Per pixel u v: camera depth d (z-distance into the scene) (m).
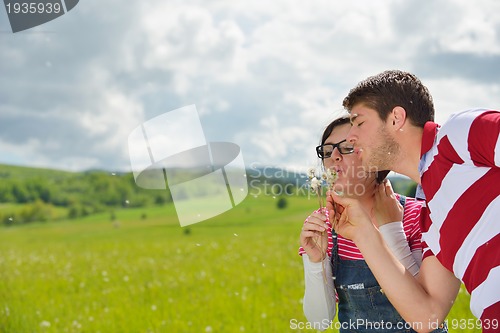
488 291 2.00
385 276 2.19
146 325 5.90
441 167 2.11
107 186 46.94
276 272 7.52
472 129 2.01
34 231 38.88
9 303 7.38
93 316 6.59
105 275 10.95
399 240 2.45
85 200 46.81
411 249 2.53
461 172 2.06
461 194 2.06
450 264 2.15
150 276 10.27
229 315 5.72
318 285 2.52
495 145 1.95
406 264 2.43
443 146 2.10
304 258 2.57
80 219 43.72
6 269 13.09
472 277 2.06
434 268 2.26
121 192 45.38
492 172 2.03
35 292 9.14
